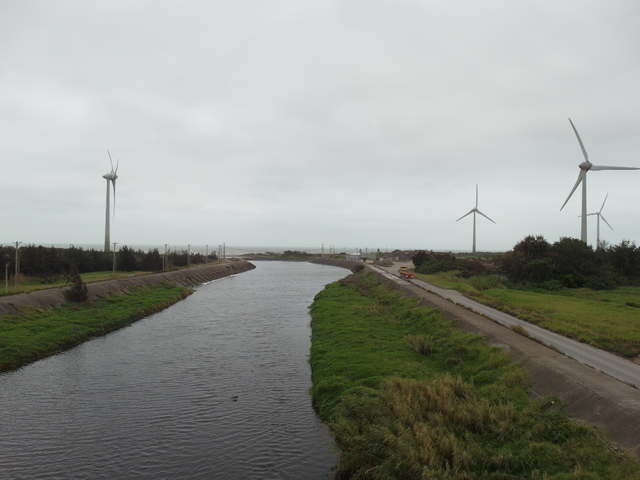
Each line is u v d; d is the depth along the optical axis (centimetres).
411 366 2333
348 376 2266
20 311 3706
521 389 1836
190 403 2159
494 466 1288
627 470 1148
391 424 1512
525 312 3628
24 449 1691
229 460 1612
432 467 1248
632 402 1493
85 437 1789
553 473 1225
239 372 2662
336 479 1485
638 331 2838
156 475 1512
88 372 2642
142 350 3175
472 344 2511
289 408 2094
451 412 1588
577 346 2466
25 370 2661
